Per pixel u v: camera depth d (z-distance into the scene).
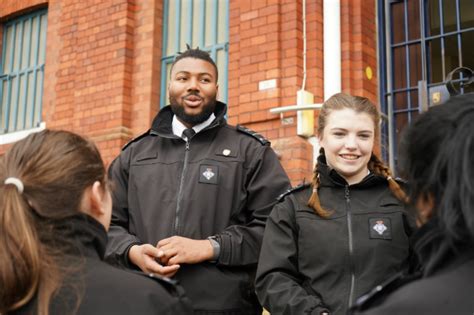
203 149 2.71
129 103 5.11
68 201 1.28
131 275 1.31
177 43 5.14
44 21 6.05
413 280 1.10
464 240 1.02
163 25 5.23
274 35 4.33
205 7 5.09
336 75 4.17
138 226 2.63
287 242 2.33
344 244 2.25
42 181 1.26
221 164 2.64
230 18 4.65
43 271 1.22
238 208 2.62
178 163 2.68
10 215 1.21
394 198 2.34
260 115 4.29
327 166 2.43
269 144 2.79
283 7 4.36
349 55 4.24
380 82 4.36
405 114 4.20
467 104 1.09
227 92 4.80
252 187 2.64
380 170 2.41
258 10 4.45
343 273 2.22
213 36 5.00
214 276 2.46
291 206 2.41
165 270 2.33
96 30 5.38
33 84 5.99
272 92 4.26
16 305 1.20
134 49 5.21
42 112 5.73
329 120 2.43
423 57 3.90
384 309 1.03
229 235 2.50
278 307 2.19
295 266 2.33
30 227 1.22
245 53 4.46
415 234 1.13
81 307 1.23
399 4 4.38
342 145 2.38
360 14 4.30
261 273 2.32
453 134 1.07
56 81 5.67
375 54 4.40
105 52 5.27
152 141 2.82
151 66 5.07
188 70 2.74
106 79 5.21
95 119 5.21
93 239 1.33
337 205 2.35
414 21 4.29
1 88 6.23
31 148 1.32
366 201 2.35
